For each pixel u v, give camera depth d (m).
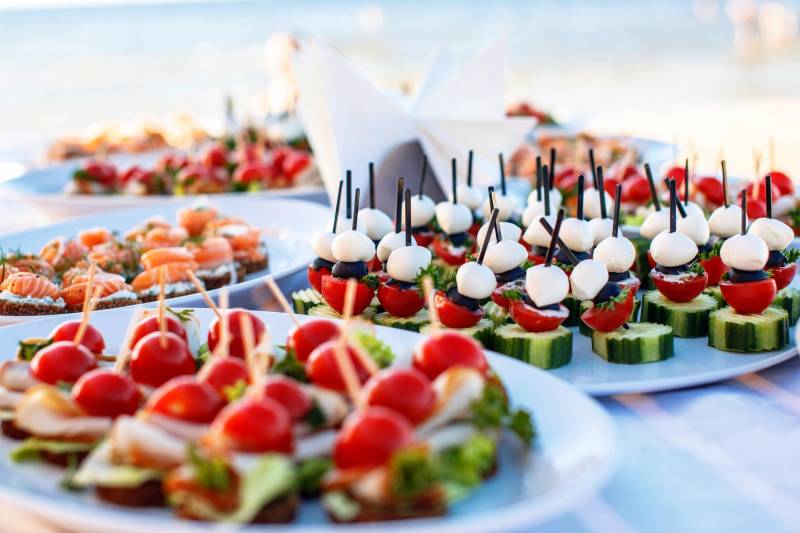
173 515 1.31
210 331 1.80
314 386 1.49
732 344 2.05
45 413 1.48
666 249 2.22
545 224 2.01
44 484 1.43
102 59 22.66
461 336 1.55
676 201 2.35
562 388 1.56
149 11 28.47
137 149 6.03
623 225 2.96
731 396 1.81
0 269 2.67
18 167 5.74
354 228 2.24
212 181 4.48
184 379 1.42
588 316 2.04
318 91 3.05
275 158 4.78
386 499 1.20
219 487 1.21
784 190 3.11
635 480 1.49
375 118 2.97
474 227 2.72
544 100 14.22
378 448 1.24
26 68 21.28
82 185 4.56
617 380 1.89
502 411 1.44
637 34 24.45
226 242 2.93
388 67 20.39
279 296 1.70
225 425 1.29
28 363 1.66
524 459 1.42
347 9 28.94
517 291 2.07
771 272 2.22
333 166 3.05
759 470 1.51
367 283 2.19
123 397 1.51
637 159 4.03
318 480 1.30
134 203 3.85
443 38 24.69
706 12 26.77
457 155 2.98
